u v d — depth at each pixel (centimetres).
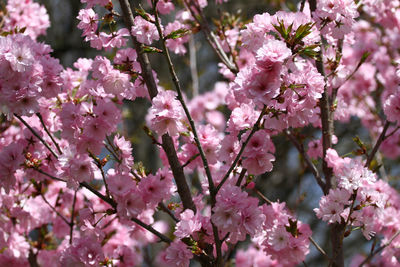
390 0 440
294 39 242
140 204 273
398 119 319
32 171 332
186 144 306
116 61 303
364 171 284
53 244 439
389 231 367
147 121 587
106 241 366
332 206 288
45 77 272
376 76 592
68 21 775
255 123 253
